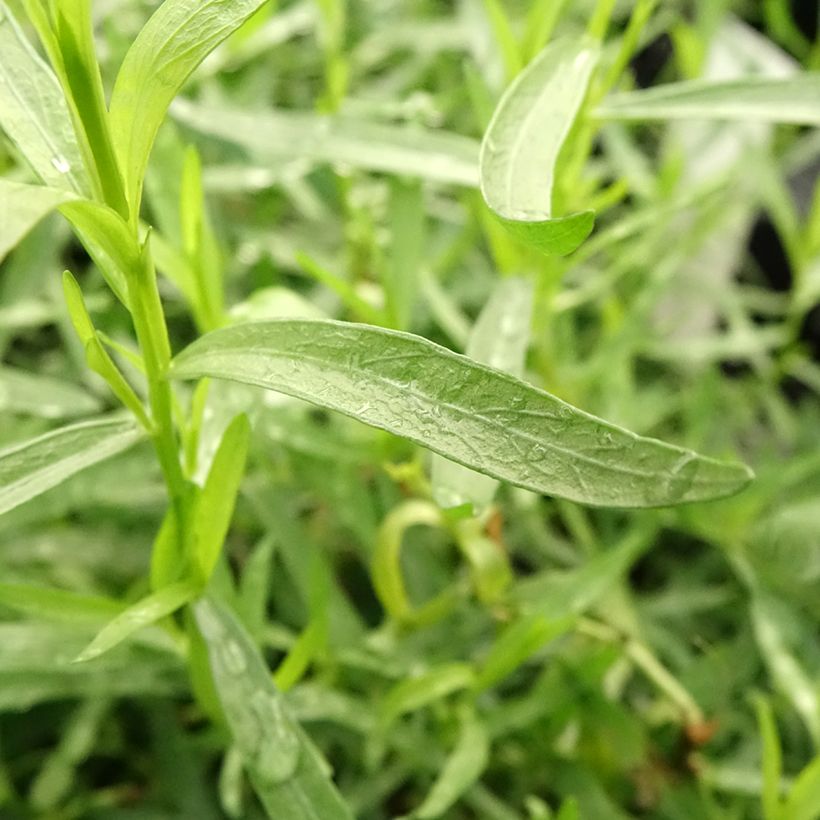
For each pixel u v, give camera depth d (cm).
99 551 19
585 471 9
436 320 23
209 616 12
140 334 10
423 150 17
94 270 22
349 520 18
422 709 18
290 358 9
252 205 26
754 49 28
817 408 26
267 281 20
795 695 18
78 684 16
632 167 25
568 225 8
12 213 7
